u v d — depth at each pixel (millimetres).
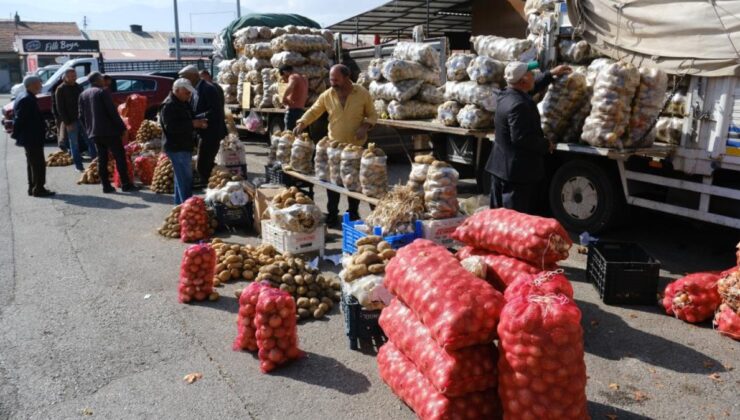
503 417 3016
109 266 6414
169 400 3789
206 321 4984
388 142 12398
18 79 56188
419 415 3402
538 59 7328
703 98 5691
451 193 5523
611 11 6465
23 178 12125
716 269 5953
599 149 5902
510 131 5305
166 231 7594
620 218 6664
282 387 3930
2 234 7785
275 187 8055
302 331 4773
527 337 2805
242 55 15094
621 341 4477
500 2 17531
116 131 10141
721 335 4547
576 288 5539
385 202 5664
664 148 5910
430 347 3346
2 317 5082
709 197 5770
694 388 3820
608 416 3525
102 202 9648
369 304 4285
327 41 13719
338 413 3619
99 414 3645
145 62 28906
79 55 34781
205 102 8852
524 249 4211
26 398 3820
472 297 3115
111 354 4402
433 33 24469
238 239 7426
